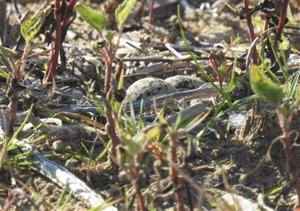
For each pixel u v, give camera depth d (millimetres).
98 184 7016
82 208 6621
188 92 8062
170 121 7559
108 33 6223
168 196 6043
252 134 7371
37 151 7324
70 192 6578
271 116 7297
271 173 6980
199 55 10180
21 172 7191
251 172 6691
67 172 6984
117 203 6539
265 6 8312
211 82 7605
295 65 8938
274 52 8055
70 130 7590
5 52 7648
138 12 11781
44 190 6945
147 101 7977
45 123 7773
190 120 7578
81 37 11055
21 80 7734
